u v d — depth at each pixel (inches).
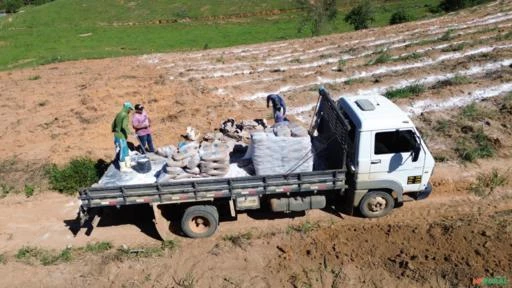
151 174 401.1
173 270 362.0
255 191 373.7
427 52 861.2
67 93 816.9
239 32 2241.6
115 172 406.6
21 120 679.1
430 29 1155.9
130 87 797.9
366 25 1984.5
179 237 396.5
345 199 412.2
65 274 363.3
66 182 474.3
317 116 438.9
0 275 364.8
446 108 603.2
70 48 1914.4
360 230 393.4
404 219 406.3
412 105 622.8
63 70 1082.7
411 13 2218.3
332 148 395.2
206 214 379.6
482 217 399.2
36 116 695.1
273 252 374.9
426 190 402.6
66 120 655.1
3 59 1643.7
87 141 579.8
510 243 354.3
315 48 1106.1
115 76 922.7
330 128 402.6
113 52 1680.6
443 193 441.1
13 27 2748.5
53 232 415.5
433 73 745.0
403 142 378.0
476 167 473.1
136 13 2795.3
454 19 1279.5
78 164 489.7
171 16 2694.4
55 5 3061.0
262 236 394.0
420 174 390.3
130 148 525.7
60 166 518.9
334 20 2148.1
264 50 1156.5
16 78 1019.9
